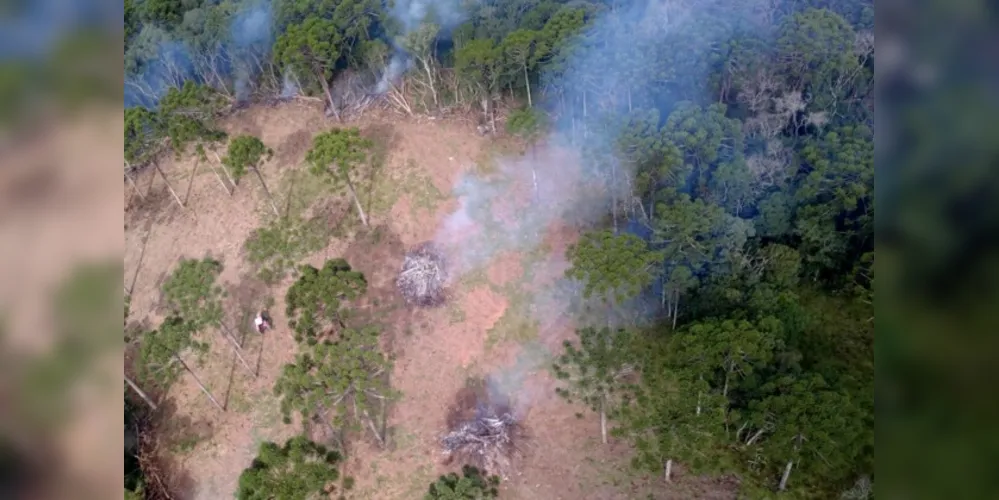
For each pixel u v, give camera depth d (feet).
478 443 83.97
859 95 100.53
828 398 70.13
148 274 109.19
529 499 80.18
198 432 91.86
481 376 92.07
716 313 86.12
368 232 108.47
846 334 87.71
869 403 70.79
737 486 77.15
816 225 91.09
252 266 107.24
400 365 94.17
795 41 103.50
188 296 102.32
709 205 89.04
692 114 95.14
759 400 74.59
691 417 77.15
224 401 94.02
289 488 76.89
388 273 103.45
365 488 84.28
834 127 98.37
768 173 95.04
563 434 85.05
